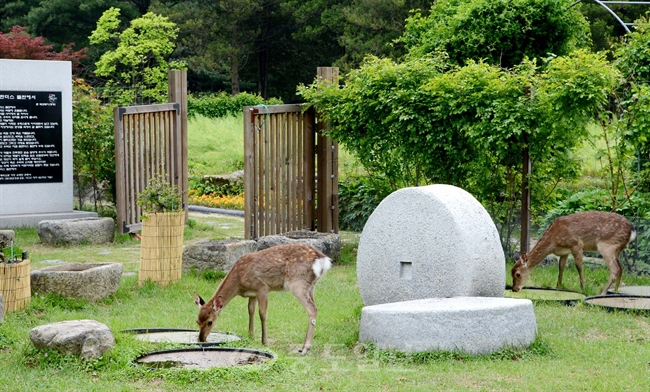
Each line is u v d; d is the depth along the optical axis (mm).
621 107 13484
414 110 14016
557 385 7156
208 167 26312
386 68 14406
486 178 14141
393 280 9898
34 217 17219
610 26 36000
